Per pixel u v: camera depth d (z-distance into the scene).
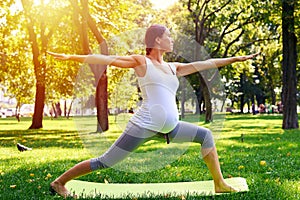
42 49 22.81
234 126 23.33
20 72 24.67
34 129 23.45
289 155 8.94
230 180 5.80
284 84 19.48
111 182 6.08
